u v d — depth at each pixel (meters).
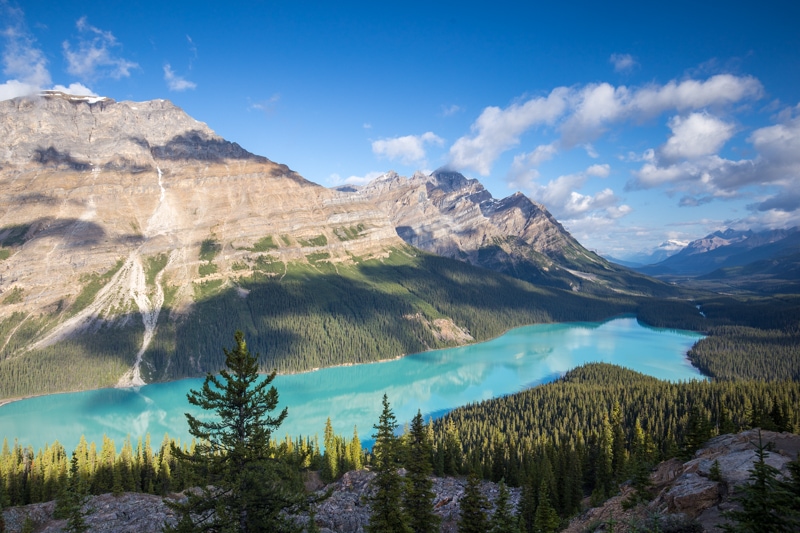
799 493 24.95
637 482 48.44
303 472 98.06
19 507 74.94
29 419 175.12
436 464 97.00
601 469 92.44
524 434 128.00
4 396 199.88
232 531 26.88
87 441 152.12
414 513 48.97
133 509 72.31
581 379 191.38
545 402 153.50
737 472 37.50
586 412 141.38
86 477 94.12
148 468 103.88
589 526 45.25
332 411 181.12
